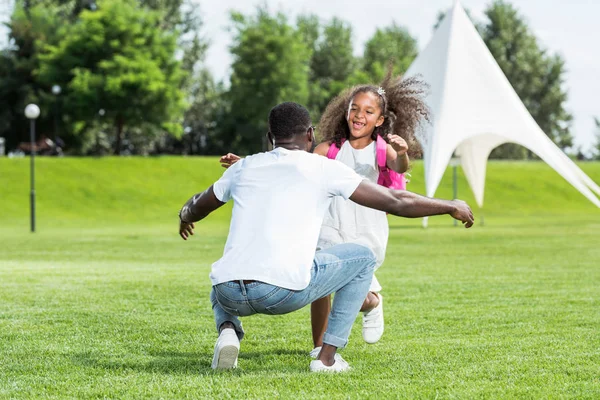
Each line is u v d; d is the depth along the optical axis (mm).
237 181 3707
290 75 59156
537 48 80125
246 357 4340
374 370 3891
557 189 43906
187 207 3885
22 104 53750
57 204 34938
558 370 3920
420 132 4840
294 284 3496
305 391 3359
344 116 4426
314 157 3656
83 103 50125
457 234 21078
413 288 8398
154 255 14461
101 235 21609
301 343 4883
